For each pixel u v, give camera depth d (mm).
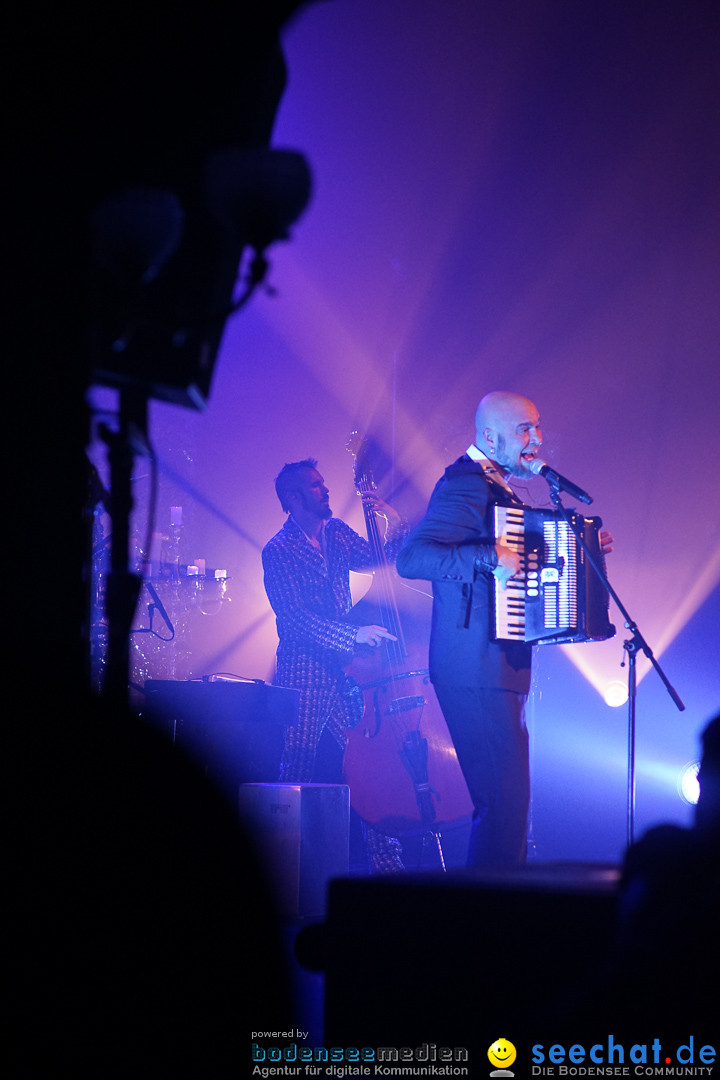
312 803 5832
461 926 2342
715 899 2057
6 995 2645
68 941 2752
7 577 2785
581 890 2279
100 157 2891
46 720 2809
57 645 2820
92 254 2879
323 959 2525
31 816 2773
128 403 3215
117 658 3186
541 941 2270
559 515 5098
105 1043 2674
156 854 2945
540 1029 2115
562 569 5020
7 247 2807
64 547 2844
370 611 7535
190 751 6453
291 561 7438
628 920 2105
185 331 3084
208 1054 2732
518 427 5281
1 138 2801
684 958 2039
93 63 2879
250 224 3027
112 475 3217
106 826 2865
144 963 2816
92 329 2881
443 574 4910
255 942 3002
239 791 5926
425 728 6906
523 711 5090
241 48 2994
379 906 2430
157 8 2914
